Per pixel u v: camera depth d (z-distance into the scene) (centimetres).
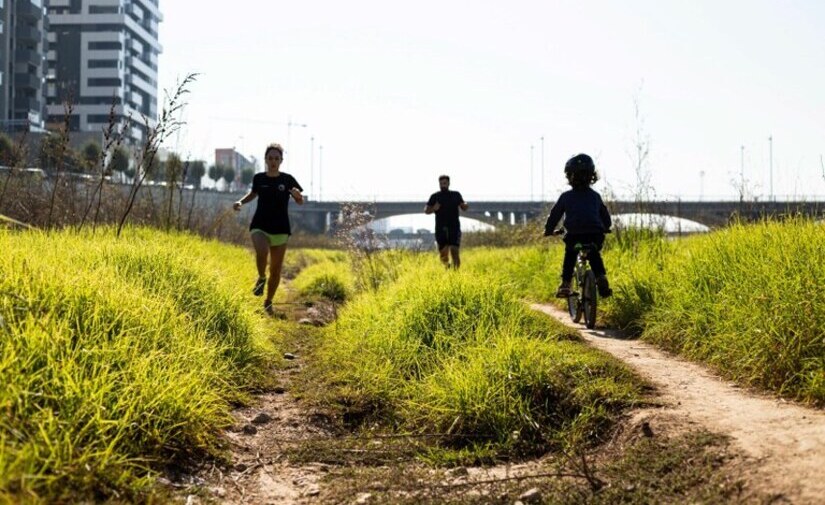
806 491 294
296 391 581
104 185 1318
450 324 675
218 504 349
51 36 11250
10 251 528
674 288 784
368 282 1198
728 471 334
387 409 534
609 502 337
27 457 299
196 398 445
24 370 371
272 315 1002
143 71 12381
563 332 704
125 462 347
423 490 376
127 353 440
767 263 643
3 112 6962
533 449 443
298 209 10138
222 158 12006
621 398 477
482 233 2902
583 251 908
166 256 741
